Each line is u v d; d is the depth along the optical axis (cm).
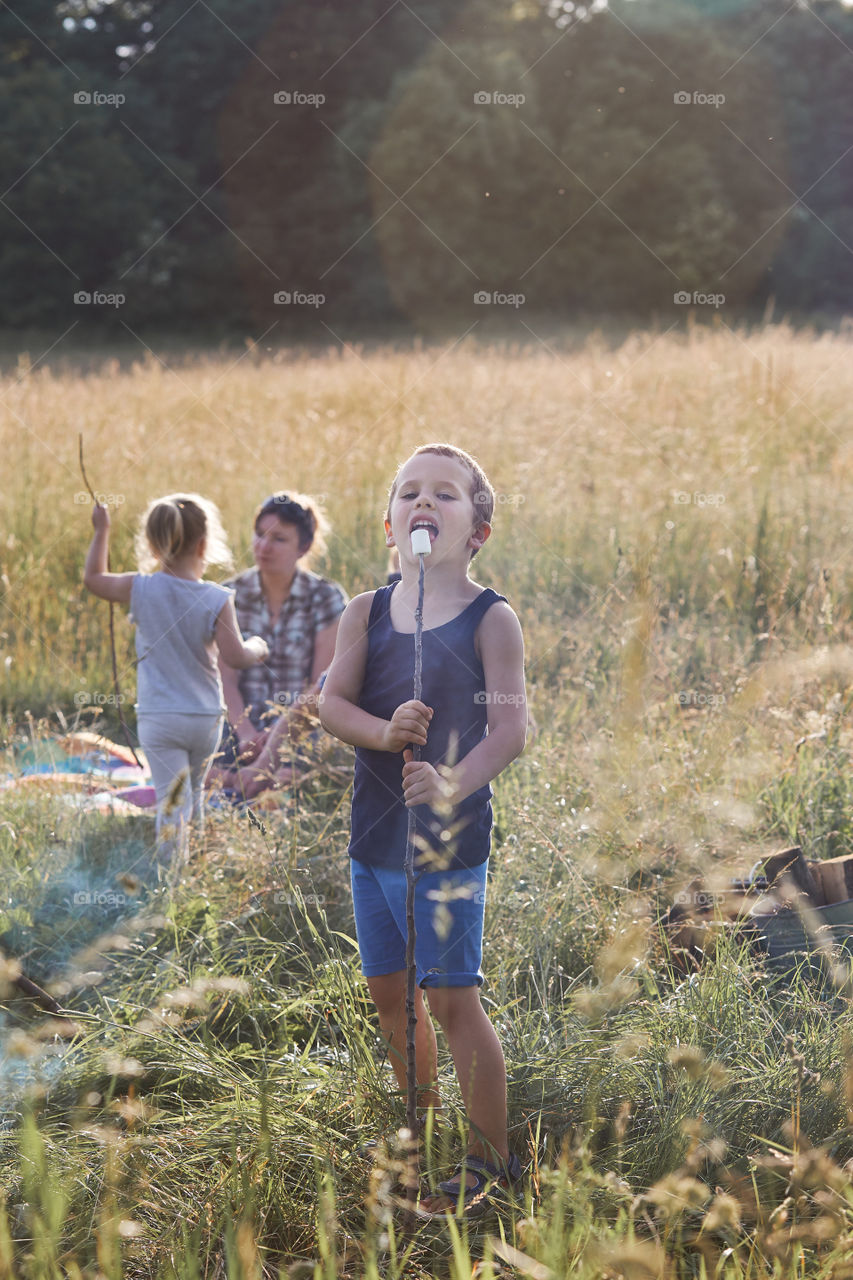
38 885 355
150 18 3522
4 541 745
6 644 624
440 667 236
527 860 338
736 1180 200
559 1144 229
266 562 476
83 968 310
